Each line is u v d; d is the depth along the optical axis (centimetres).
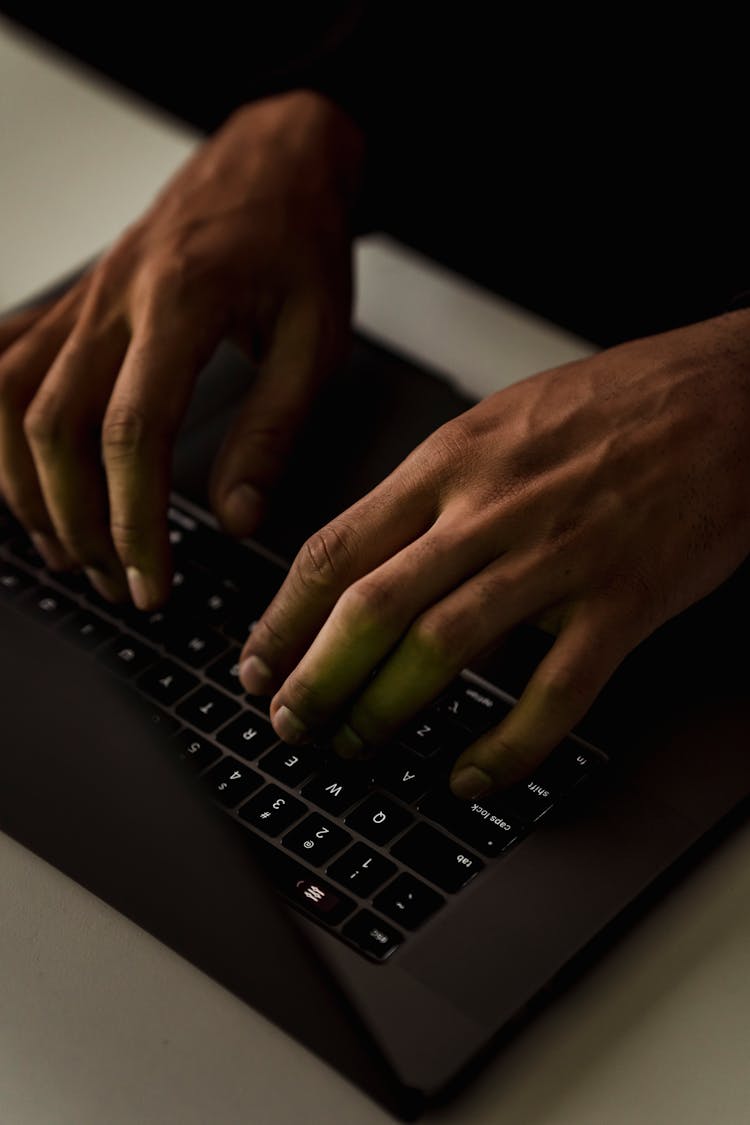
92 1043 47
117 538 60
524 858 50
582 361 61
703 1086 45
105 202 86
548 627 53
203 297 66
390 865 50
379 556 54
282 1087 45
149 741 55
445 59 91
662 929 50
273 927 49
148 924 49
